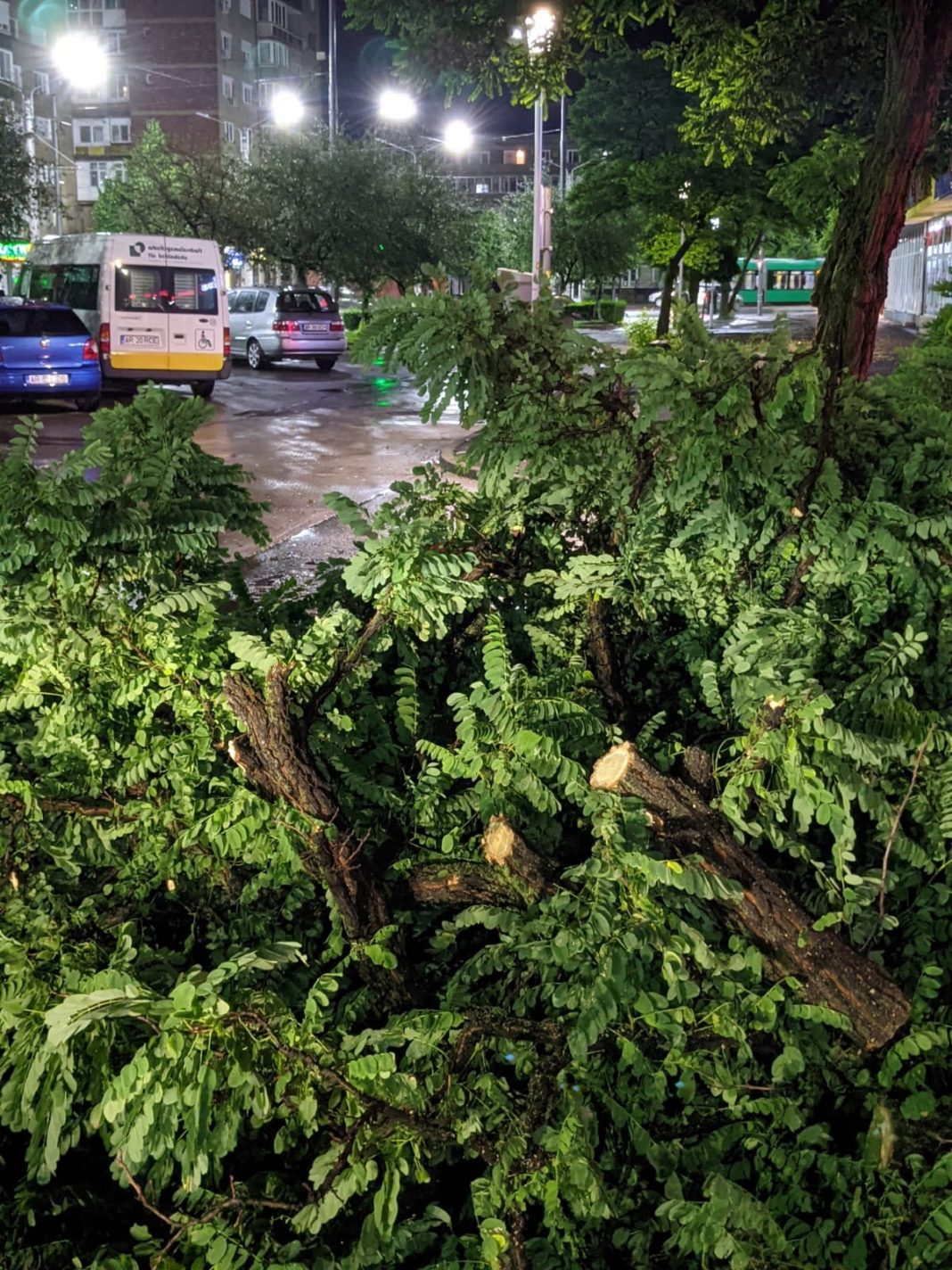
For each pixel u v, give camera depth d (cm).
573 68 1183
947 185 3500
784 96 1247
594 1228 225
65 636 294
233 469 351
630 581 339
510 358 311
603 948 235
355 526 310
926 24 870
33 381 1953
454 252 4141
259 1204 222
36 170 3866
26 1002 237
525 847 266
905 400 345
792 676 262
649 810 253
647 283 9388
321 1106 228
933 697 316
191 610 319
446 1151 237
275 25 8306
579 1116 228
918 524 300
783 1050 254
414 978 272
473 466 366
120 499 308
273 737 268
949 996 271
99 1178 251
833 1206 229
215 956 283
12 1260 215
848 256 914
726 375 296
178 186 4059
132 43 7612
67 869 290
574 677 326
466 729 281
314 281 4588
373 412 2030
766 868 256
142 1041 236
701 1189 233
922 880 288
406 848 299
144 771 293
